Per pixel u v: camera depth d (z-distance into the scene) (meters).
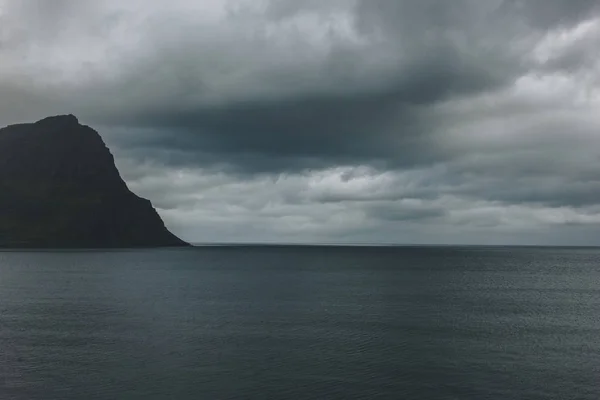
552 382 34.56
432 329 52.69
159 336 48.28
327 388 33.06
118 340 46.41
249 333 49.88
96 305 69.38
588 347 44.91
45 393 32.06
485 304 73.19
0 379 34.69
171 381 34.38
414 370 37.09
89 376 35.38
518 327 54.34
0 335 48.47
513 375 36.12
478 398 31.41
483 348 44.12
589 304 74.31
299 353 41.78
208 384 33.72
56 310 64.56
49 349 42.84
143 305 69.50
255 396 31.56
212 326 53.50
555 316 62.31
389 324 55.38
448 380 34.84
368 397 31.47
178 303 71.88
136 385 33.53
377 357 40.66
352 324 55.19
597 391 32.84
